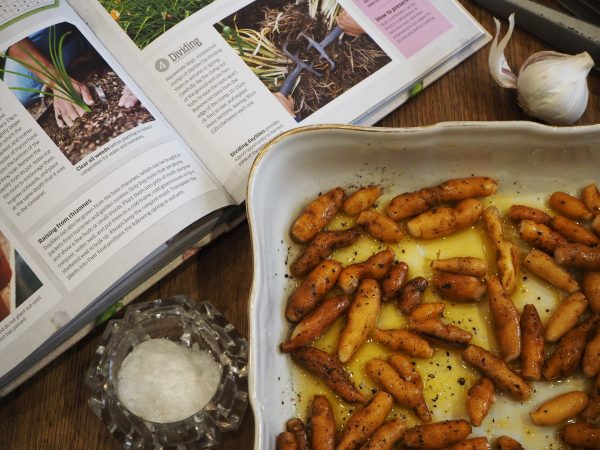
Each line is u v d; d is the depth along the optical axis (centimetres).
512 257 24
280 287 24
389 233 25
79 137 26
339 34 28
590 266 24
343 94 27
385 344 24
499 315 24
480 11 29
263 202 24
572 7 29
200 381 24
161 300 25
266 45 27
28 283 25
